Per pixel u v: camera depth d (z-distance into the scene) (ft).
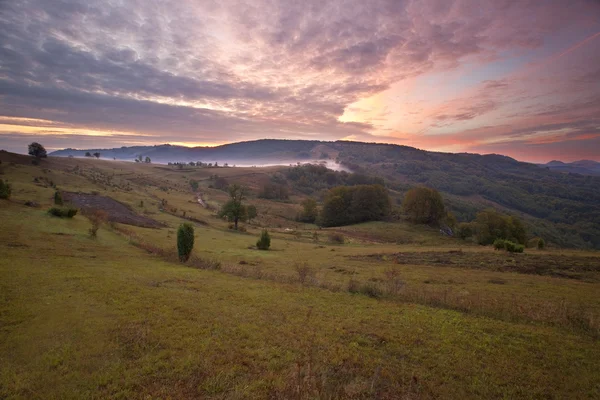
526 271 87.04
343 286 60.70
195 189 495.82
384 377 26.17
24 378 23.15
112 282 50.70
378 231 264.31
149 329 32.94
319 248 160.56
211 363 26.84
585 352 32.68
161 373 24.89
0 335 29.60
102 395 21.86
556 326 40.73
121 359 26.71
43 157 437.17
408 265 101.45
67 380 23.24
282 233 234.17
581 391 25.32
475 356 30.91
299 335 34.24
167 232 165.37
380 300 51.57
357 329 36.94
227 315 39.32
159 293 46.68
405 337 34.99
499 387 25.44
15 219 111.24
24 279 47.73
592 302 54.34
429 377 26.53
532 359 30.68
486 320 42.16
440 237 240.32
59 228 111.65
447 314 44.21
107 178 400.26
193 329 33.94
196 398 22.04
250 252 130.11
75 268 59.77
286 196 508.53
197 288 52.54
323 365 27.58
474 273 85.15
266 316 39.88
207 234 185.78
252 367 26.81
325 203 334.65
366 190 324.19
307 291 55.62
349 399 22.67
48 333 30.60
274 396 22.65
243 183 592.60
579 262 97.91
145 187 411.13
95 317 35.32
